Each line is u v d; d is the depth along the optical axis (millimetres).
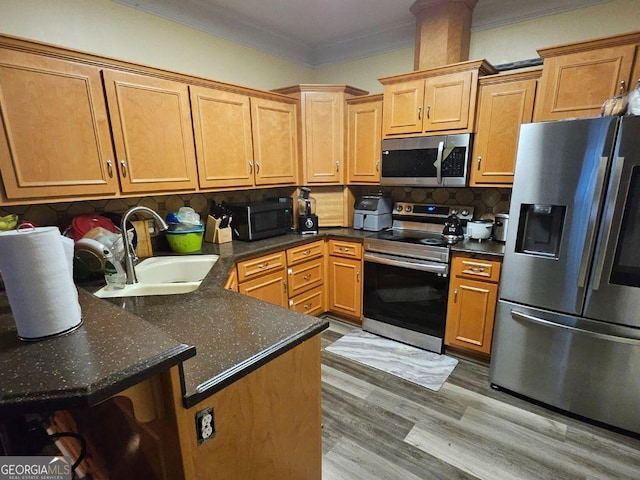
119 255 1613
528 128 1749
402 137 2654
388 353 2562
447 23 2451
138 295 1432
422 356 2514
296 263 2727
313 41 3283
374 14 2693
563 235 1723
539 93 2043
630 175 1506
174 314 1196
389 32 3000
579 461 1581
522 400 2018
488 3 2473
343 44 3293
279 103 2730
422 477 1511
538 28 2395
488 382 2195
